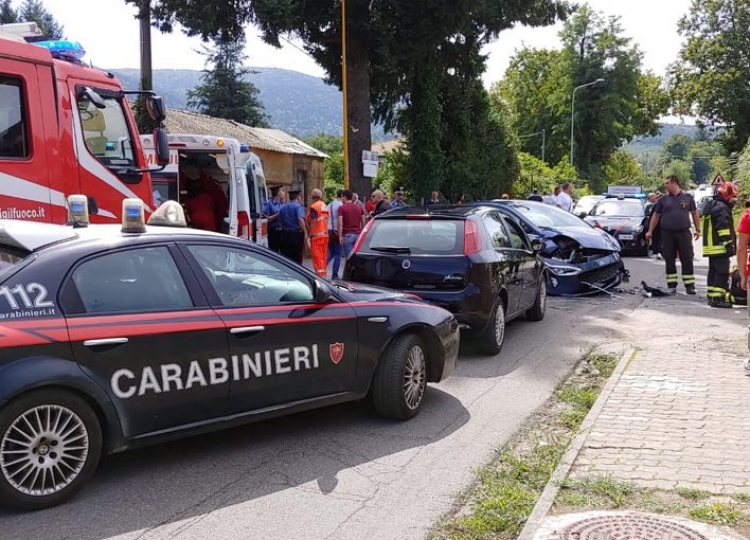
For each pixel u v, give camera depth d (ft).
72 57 23.71
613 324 32.07
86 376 13.00
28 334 12.51
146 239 14.64
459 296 24.08
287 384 15.94
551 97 201.87
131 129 25.32
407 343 18.24
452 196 95.50
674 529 11.81
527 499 13.61
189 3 62.08
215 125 90.89
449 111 94.89
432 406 19.80
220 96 192.75
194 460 15.48
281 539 11.99
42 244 13.71
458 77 90.58
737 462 14.75
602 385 22.33
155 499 13.46
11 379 12.16
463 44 82.69
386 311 18.01
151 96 25.34
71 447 13.08
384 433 17.43
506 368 24.27
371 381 17.88
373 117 91.09
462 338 26.00
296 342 16.03
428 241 25.09
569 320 33.14
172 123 82.17
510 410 19.53
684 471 14.29
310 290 16.76
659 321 32.65
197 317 14.52
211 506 13.21
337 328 16.83
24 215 21.26
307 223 50.52
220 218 40.42
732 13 162.20
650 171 447.01
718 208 35.68
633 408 18.56
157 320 13.98
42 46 22.43
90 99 23.07
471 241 24.81
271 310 15.79
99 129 23.99
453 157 95.66
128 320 13.65
